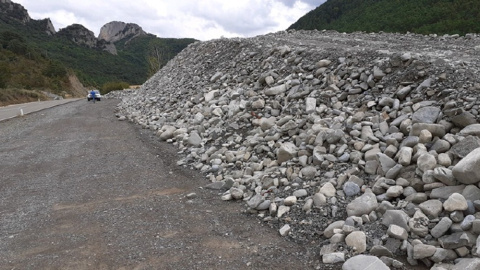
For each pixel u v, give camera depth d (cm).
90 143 1162
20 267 417
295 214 500
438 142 487
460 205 378
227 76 1323
